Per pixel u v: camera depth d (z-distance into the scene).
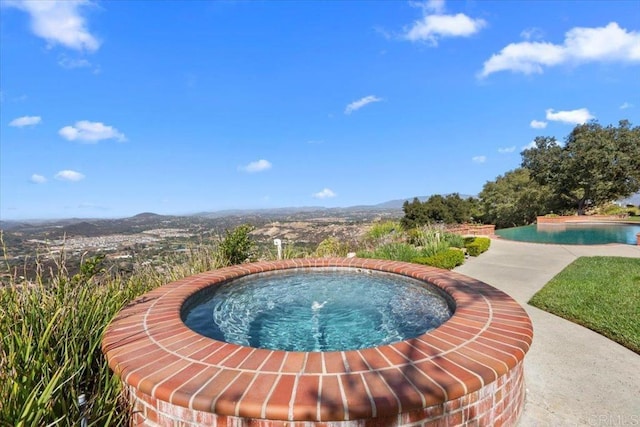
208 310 4.28
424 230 13.34
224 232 8.02
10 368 2.12
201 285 4.63
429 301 4.53
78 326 2.99
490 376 2.10
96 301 3.54
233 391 1.92
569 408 2.81
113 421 2.16
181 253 6.94
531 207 29.78
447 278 4.80
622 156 24.55
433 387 1.93
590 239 16.59
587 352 3.84
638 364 3.54
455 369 2.14
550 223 23.03
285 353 2.41
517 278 7.97
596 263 9.16
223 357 2.36
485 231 18.44
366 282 5.71
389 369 2.14
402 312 4.29
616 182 25.48
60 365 2.43
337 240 11.73
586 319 4.73
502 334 2.74
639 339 3.97
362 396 1.84
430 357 2.32
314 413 1.76
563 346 4.01
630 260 9.43
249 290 5.37
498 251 12.37
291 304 4.68
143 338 2.74
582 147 26.19
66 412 1.97
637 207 30.08
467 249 11.48
